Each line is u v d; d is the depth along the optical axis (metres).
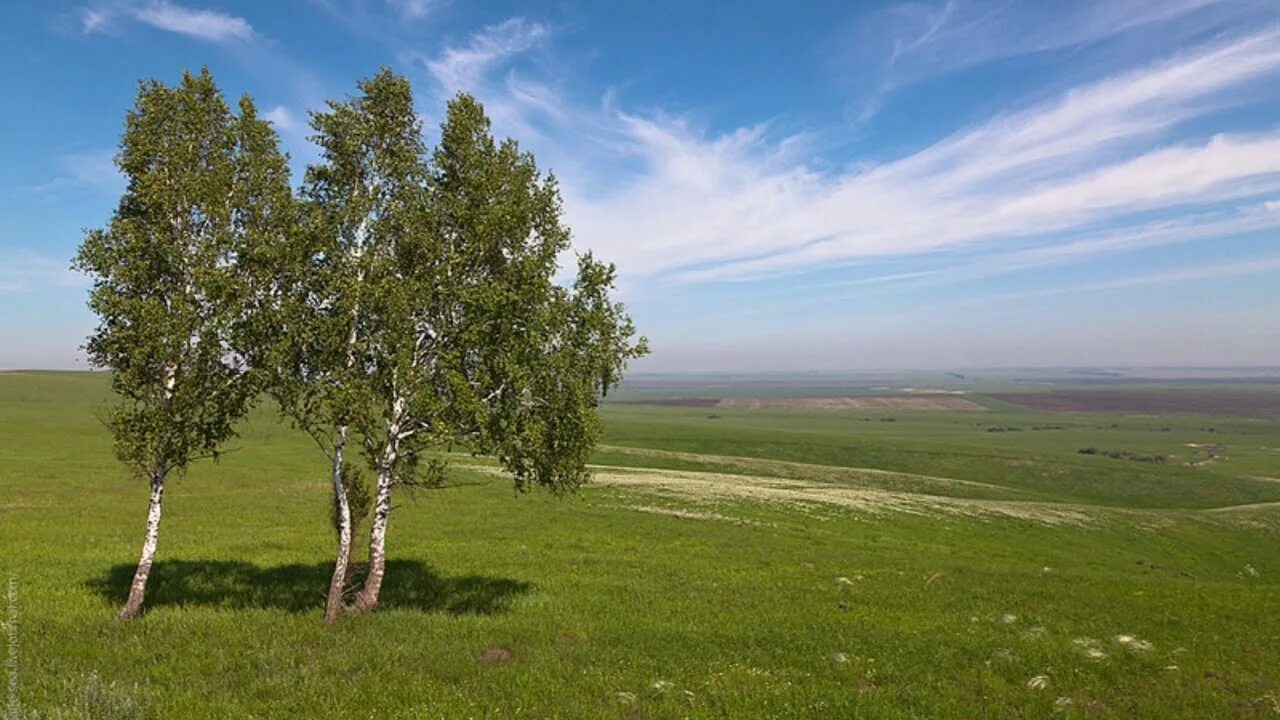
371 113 23.41
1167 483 102.75
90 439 77.44
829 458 117.69
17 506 42.34
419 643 19.78
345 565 22.30
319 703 15.24
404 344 21.11
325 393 20.61
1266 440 189.25
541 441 22.62
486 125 24.34
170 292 21.47
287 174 23.12
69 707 13.68
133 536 35.56
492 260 23.69
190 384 20.73
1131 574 43.72
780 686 17.36
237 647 18.95
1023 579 34.66
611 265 23.98
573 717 15.05
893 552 43.41
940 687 17.67
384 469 22.77
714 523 47.50
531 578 29.92
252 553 32.91
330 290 20.86
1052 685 17.98
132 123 21.39
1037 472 109.06
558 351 22.66
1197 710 16.72
